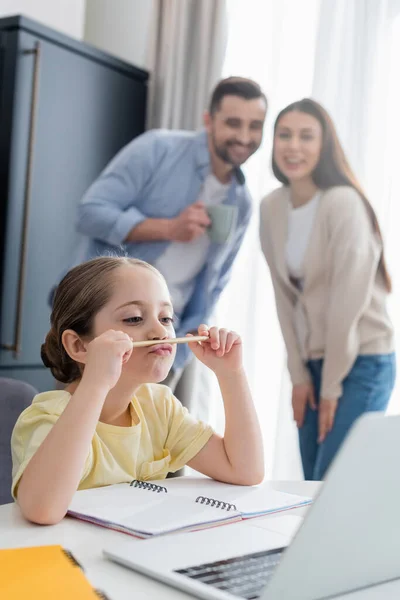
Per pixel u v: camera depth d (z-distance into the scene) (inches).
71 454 33.5
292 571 22.6
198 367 103.2
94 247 99.6
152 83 114.9
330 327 88.7
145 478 43.9
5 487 47.7
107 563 27.8
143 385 47.1
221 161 97.0
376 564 25.6
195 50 110.3
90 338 41.3
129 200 98.5
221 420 104.2
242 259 102.6
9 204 95.1
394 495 24.5
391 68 92.0
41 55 97.7
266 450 99.7
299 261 91.4
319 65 94.7
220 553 28.1
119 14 124.3
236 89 96.0
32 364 99.3
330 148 90.7
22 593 23.3
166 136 99.5
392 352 88.3
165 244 97.0
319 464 89.5
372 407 87.1
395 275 91.0
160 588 25.3
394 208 91.3
